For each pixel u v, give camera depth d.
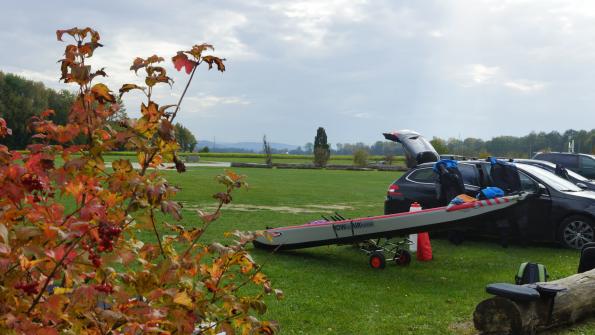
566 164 20.61
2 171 2.48
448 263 9.48
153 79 2.75
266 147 55.41
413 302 6.79
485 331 5.00
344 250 10.45
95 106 2.72
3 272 2.12
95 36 2.61
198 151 98.75
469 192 11.70
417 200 12.00
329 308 6.41
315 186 27.36
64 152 2.70
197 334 2.99
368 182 31.72
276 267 8.66
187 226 12.18
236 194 21.25
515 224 11.03
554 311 5.27
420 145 13.22
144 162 2.79
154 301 2.60
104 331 2.41
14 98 59.22
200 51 2.78
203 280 3.04
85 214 2.34
